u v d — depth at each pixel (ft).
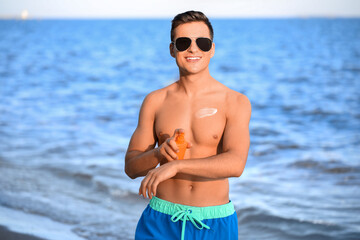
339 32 264.52
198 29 7.49
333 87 72.18
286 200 20.99
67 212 18.24
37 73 99.60
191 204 7.61
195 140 7.64
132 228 16.99
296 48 157.89
